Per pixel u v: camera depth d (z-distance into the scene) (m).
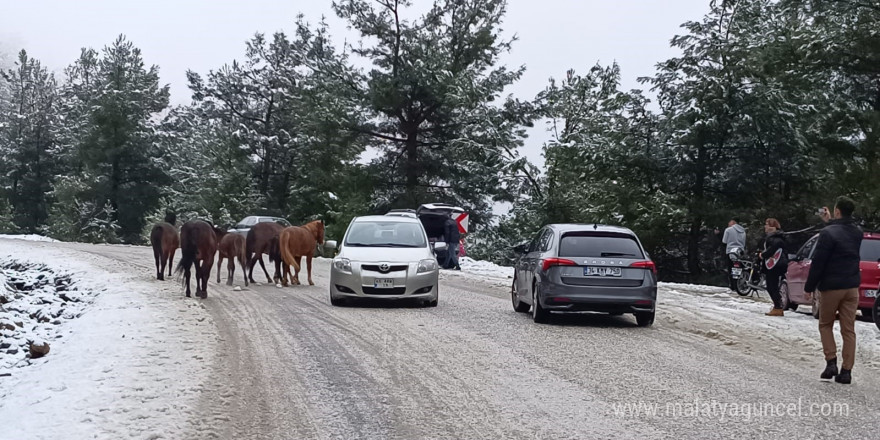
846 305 9.41
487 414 7.57
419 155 51.22
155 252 20.52
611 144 34.62
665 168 34.72
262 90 55.00
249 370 9.44
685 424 7.28
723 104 31.95
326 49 52.53
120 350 10.41
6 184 66.50
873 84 30.72
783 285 17.69
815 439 6.85
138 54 60.47
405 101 48.62
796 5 28.86
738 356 11.17
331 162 48.91
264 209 51.88
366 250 16.27
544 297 13.73
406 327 13.15
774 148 32.44
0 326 14.27
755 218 31.66
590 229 14.20
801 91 31.42
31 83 68.31
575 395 8.42
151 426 6.95
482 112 47.66
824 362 10.91
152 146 60.31
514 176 45.00
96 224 56.62
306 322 13.44
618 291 13.62
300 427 7.06
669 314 15.67
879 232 16.78
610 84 44.12
